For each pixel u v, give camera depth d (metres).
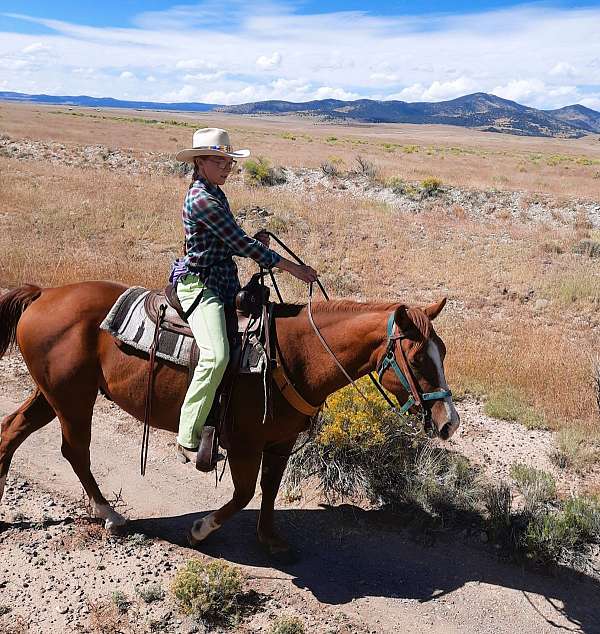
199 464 4.46
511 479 6.62
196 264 4.39
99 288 5.04
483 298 14.47
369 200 25.20
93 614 4.43
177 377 4.59
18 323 5.03
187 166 28.97
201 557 5.14
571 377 9.25
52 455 6.57
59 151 30.38
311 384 4.61
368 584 5.00
